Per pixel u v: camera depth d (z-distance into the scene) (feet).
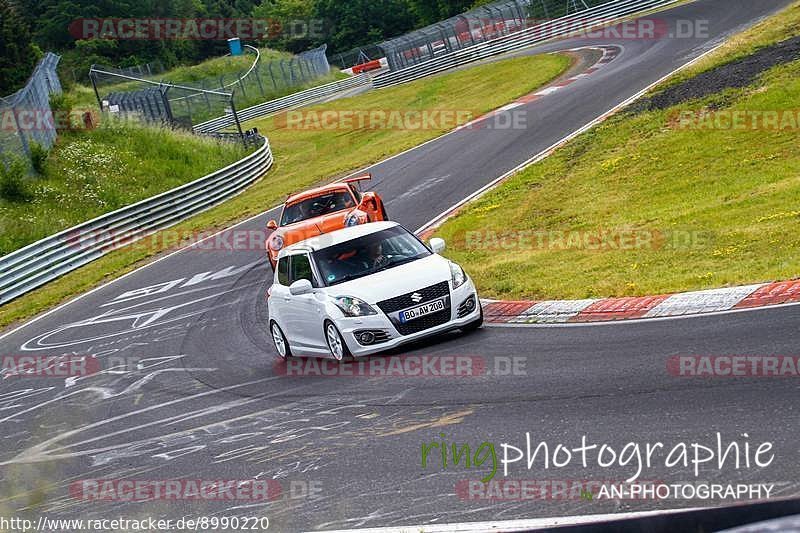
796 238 111.65
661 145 199.62
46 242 230.07
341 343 96.73
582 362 79.36
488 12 513.86
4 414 115.24
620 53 374.84
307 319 102.73
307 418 82.12
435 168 257.34
